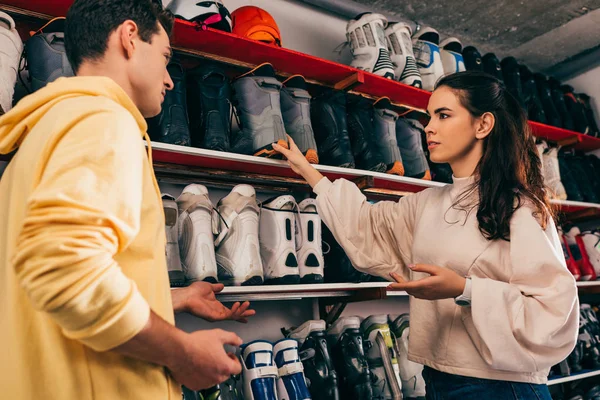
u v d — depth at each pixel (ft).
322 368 6.97
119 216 2.33
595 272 11.32
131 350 2.39
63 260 2.12
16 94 5.96
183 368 2.56
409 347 5.13
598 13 11.56
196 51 7.16
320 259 7.26
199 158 6.62
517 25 11.95
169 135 6.08
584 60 13.00
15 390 2.45
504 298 4.33
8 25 5.42
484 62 11.16
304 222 7.27
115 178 2.35
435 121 5.19
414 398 8.05
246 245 6.52
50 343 2.45
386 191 9.11
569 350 4.44
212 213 6.54
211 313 3.98
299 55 7.47
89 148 2.34
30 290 2.15
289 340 6.85
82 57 3.08
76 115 2.47
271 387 6.43
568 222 11.91
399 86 8.66
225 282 6.42
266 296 7.11
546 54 13.14
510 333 4.29
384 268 5.68
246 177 7.50
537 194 4.86
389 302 9.80
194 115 6.69
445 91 5.15
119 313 2.25
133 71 3.07
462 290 4.31
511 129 5.01
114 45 3.05
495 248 4.65
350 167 7.61
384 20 9.07
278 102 6.93
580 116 12.19
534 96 11.55
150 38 3.15
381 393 7.59
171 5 6.73
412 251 5.24
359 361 7.34
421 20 11.48
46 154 2.41
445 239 4.85
